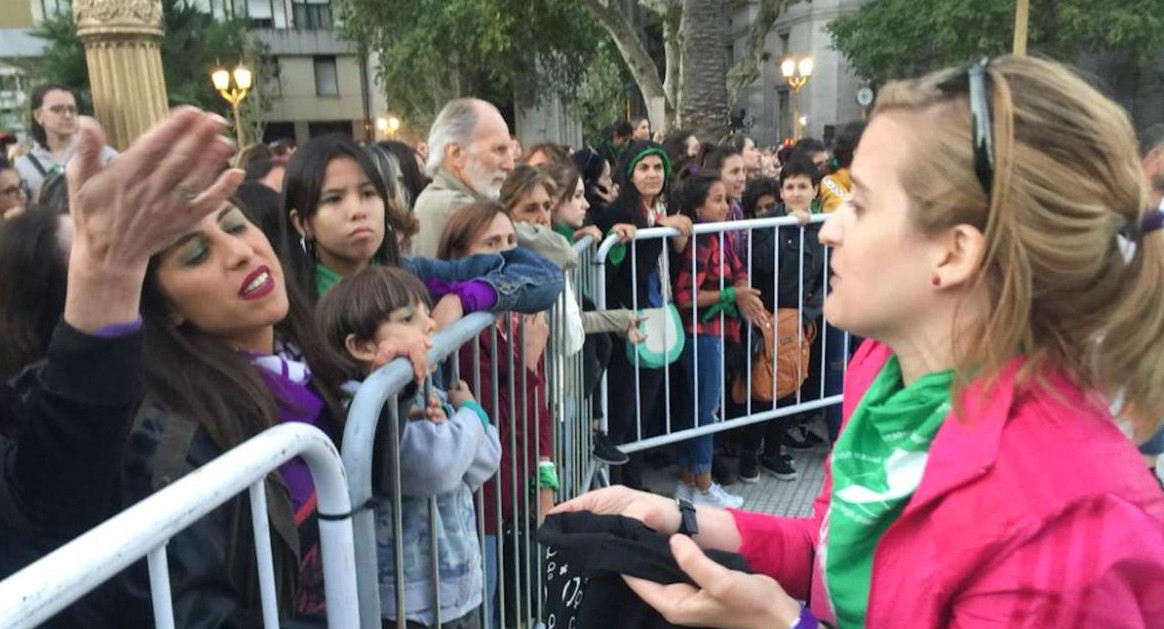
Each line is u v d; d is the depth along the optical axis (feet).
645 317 11.39
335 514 3.68
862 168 2.87
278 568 3.87
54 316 3.83
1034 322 2.64
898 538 2.74
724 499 12.21
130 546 2.59
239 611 3.56
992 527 2.43
